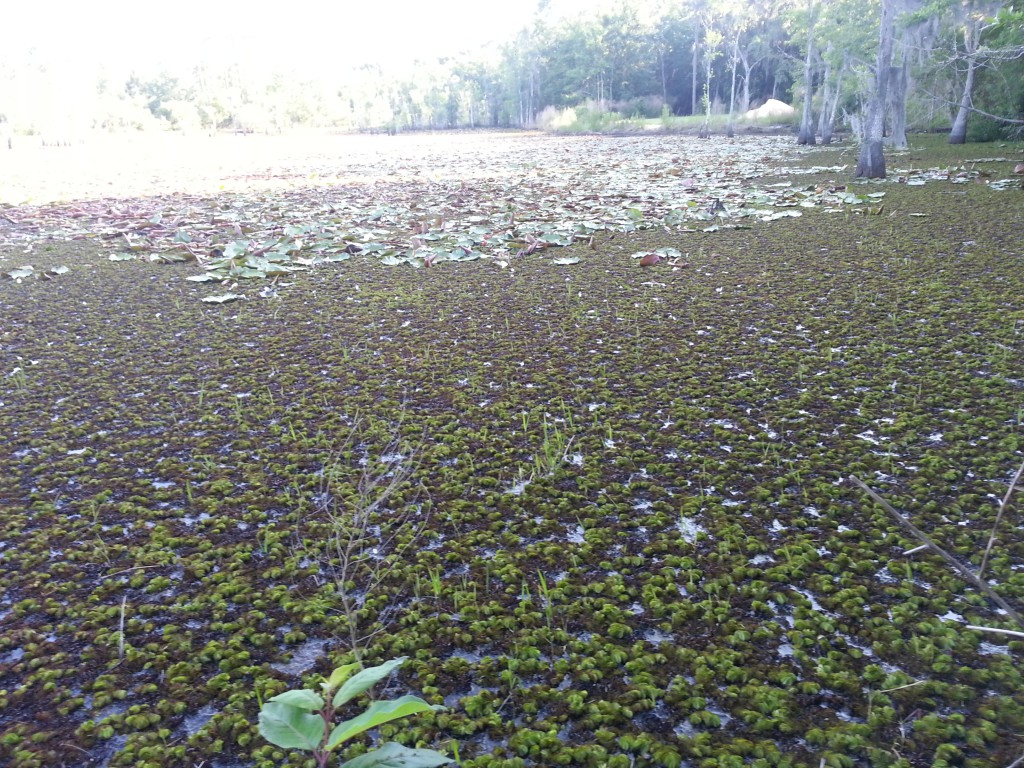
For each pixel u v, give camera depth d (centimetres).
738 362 334
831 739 137
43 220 896
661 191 962
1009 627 165
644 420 279
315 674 157
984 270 462
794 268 498
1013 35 1112
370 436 273
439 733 142
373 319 425
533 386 317
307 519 221
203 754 139
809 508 217
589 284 484
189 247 653
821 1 1977
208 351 376
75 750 141
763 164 1352
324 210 906
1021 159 1162
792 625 171
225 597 187
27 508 230
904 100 1541
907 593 178
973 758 133
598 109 4038
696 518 214
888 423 267
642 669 158
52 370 352
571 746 138
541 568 195
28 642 171
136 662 164
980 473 229
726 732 141
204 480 246
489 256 592
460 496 232
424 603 183
